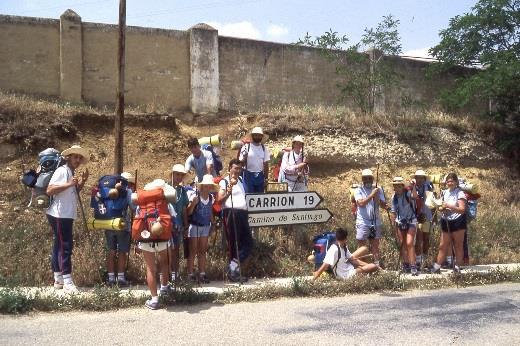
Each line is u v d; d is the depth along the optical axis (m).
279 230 10.95
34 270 8.85
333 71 17.95
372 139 16.17
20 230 9.64
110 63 14.93
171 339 6.25
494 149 18.11
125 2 10.54
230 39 16.34
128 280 9.03
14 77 13.98
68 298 7.57
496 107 19.39
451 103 18.84
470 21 18.41
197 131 15.07
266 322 7.07
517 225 13.86
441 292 9.23
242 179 10.09
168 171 13.43
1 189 10.94
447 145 17.19
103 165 12.68
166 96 15.48
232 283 9.27
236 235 9.37
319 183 14.95
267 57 16.91
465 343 6.43
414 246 10.38
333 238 9.95
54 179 8.12
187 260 9.24
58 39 14.42
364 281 9.15
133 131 13.81
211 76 15.88
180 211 8.85
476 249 12.27
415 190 10.62
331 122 16.03
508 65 17.17
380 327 6.98
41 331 6.45
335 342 6.33
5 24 13.92
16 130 12.11
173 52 15.60
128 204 8.75
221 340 6.27
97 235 9.61
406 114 17.58
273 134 15.20
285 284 8.99
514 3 18.30
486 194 16.64
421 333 6.77
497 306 8.23
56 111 13.03
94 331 6.50
